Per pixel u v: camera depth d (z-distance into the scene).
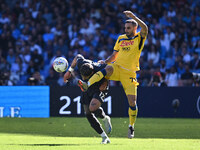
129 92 25.91
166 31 64.62
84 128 34.47
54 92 45.81
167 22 66.75
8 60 64.06
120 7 69.38
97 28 65.44
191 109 45.34
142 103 45.72
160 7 68.56
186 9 68.06
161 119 43.75
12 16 70.25
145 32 25.42
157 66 56.34
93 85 23.75
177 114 45.47
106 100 45.41
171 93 45.59
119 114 45.31
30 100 45.66
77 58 26.03
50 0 71.19
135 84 26.17
